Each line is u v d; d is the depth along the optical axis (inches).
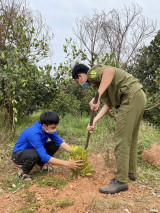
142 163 141.6
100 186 106.7
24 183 107.4
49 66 205.2
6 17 212.8
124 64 240.1
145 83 276.7
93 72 98.2
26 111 233.8
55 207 88.0
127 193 100.4
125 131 99.0
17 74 165.3
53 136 119.6
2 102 191.3
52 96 217.2
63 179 110.0
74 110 286.4
